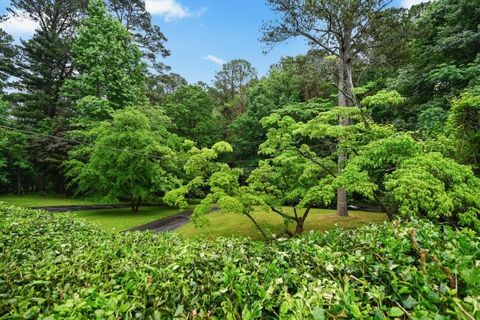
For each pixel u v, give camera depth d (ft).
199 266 6.64
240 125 71.31
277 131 25.17
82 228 14.93
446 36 35.78
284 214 28.48
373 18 36.04
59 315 4.89
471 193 14.46
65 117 71.46
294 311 4.06
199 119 82.48
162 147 51.62
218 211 49.96
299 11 37.58
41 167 70.03
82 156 57.41
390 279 4.93
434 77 32.19
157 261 7.55
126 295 5.47
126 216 48.96
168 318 4.83
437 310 3.92
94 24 59.00
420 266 5.23
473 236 6.15
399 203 16.58
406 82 37.86
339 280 5.14
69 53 73.00
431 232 6.43
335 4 36.37
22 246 9.96
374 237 7.06
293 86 66.80
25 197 66.49
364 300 4.53
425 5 39.78
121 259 8.23
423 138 25.43
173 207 61.77
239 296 4.88
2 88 73.77
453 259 5.05
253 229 35.42
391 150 17.08
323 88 59.16
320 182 23.30
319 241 8.07
